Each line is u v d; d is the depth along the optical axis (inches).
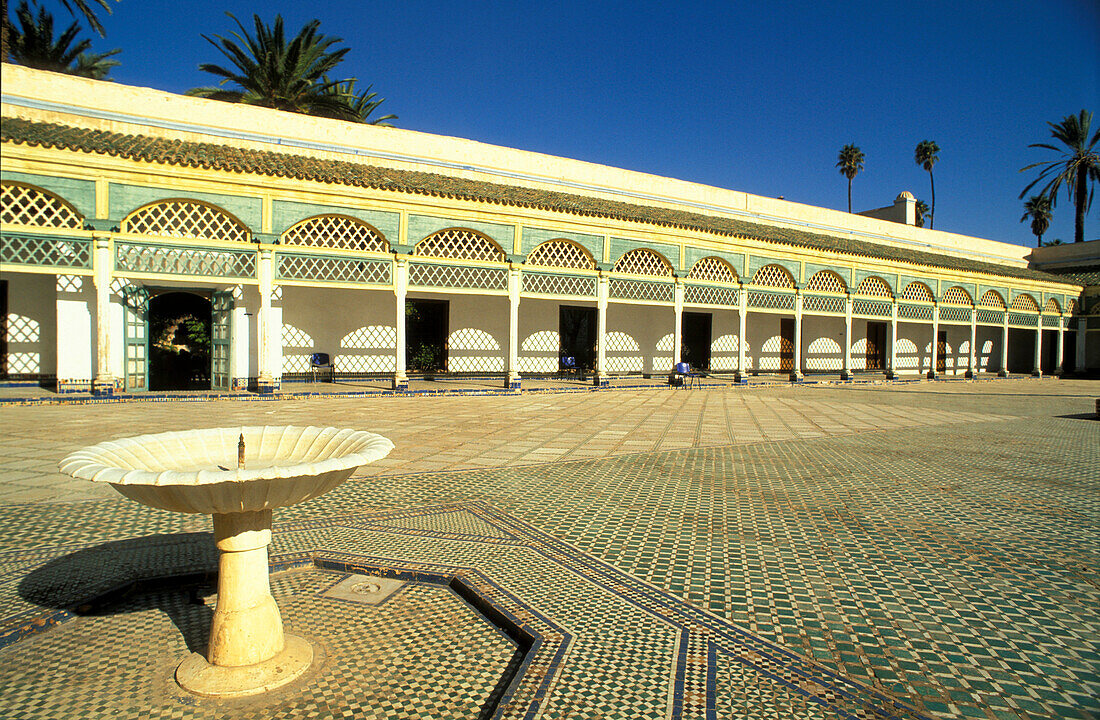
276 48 850.8
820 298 730.2
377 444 110.3
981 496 216.2
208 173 427.5
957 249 1039.6
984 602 127.5
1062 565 149.6
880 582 137.7
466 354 645.3
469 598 131.6
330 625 120.6
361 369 592.1
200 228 445.7
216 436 129.0
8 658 107.0
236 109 529.0
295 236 465.7
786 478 239.9
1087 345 1051.9
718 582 136.7
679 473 245.4
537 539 164.4
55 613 118.6
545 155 669.9
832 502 205.5
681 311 633.0
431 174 576.1
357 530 170.6
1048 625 117.1
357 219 475.5
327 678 101.7
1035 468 266.7
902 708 89.2
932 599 128.9
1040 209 1835.6
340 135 570.9
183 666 103.5
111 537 161.8
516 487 218.8
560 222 559.2
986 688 94.8
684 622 116.8
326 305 574.9
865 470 257.1
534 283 553.9
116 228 409.4
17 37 767.1
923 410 491.5
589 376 702.5
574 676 96.7
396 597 133.3
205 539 161.0
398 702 94.7
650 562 148.6
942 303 840.3
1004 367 922.7
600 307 585.0
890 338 794.2
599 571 142.6
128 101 488.1
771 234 683.4
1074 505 205.8
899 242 961.5
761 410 465.1
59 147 390.3
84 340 436.8
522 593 129.6
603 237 581.9
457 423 361.4
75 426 315.3
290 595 133.9
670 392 597.0
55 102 460.8
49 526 169.5
